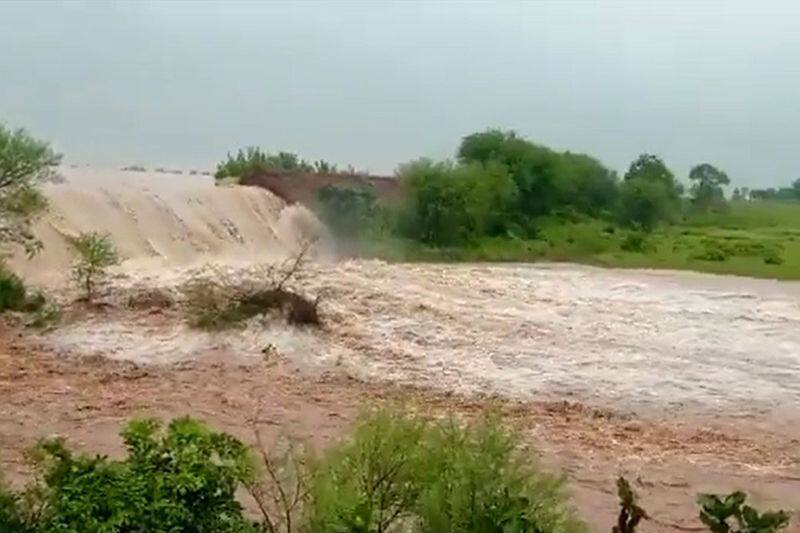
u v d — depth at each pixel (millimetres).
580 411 17250
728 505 6836
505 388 18422
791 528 11805
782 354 22672
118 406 16031
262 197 38625
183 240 32875
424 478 7219
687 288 35219
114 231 30797
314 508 7156
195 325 20609
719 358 22000
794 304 31266
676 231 57156
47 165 25391
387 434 7527
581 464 14359
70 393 16609
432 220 44469
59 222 28938
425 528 6953
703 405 18125
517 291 30656
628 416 17188
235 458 7098
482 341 22125
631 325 25484
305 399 16938
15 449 13352
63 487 6641
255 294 21562
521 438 9852
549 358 20969
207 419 15547
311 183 44250
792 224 65000
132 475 6680
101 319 21422
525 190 51719
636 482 13727
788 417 17562
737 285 36938
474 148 53188
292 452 10031
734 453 15414
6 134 26219
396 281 29422
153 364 18578
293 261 31125
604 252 46406
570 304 28578
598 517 12148
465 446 7391
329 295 24641
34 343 19594
